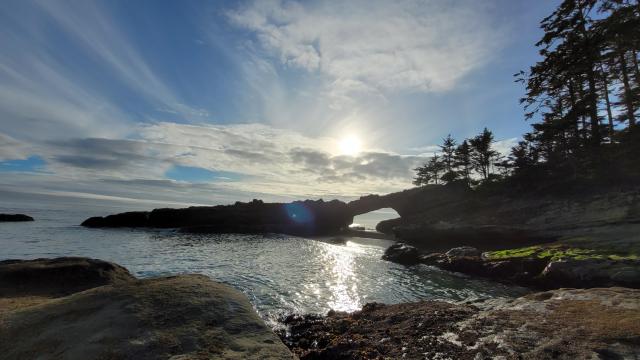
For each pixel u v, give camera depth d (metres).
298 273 28.05
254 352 6.46
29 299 12.09
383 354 8.73
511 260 27.88
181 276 10.02
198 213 78.62
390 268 32.16
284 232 72.44
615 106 43.75
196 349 6.44
